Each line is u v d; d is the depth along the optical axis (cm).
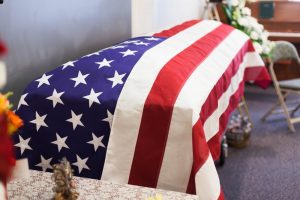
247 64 414
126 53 228
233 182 379
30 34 213
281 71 686
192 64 236
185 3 524
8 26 195
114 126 189
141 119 186
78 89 196
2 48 97
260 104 620
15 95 205
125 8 348
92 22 284
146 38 290
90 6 278
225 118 265
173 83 194
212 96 220
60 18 240
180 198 158
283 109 528
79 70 206
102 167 193
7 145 100
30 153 200
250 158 432
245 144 459
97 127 192
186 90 193
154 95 188
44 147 199
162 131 185
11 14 196
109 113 189
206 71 238
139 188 166
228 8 502
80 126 194
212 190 175
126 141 189
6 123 101
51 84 200
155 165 188
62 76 204
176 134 183
